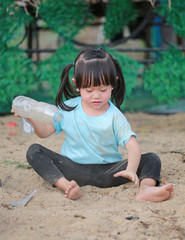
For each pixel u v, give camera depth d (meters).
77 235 4.38
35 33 17.02
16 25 13.09
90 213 4.98
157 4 13.74
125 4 13.85
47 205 5.38
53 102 10.84
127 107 15.43
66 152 6.21
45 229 4.53
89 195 5.84
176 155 8.08
